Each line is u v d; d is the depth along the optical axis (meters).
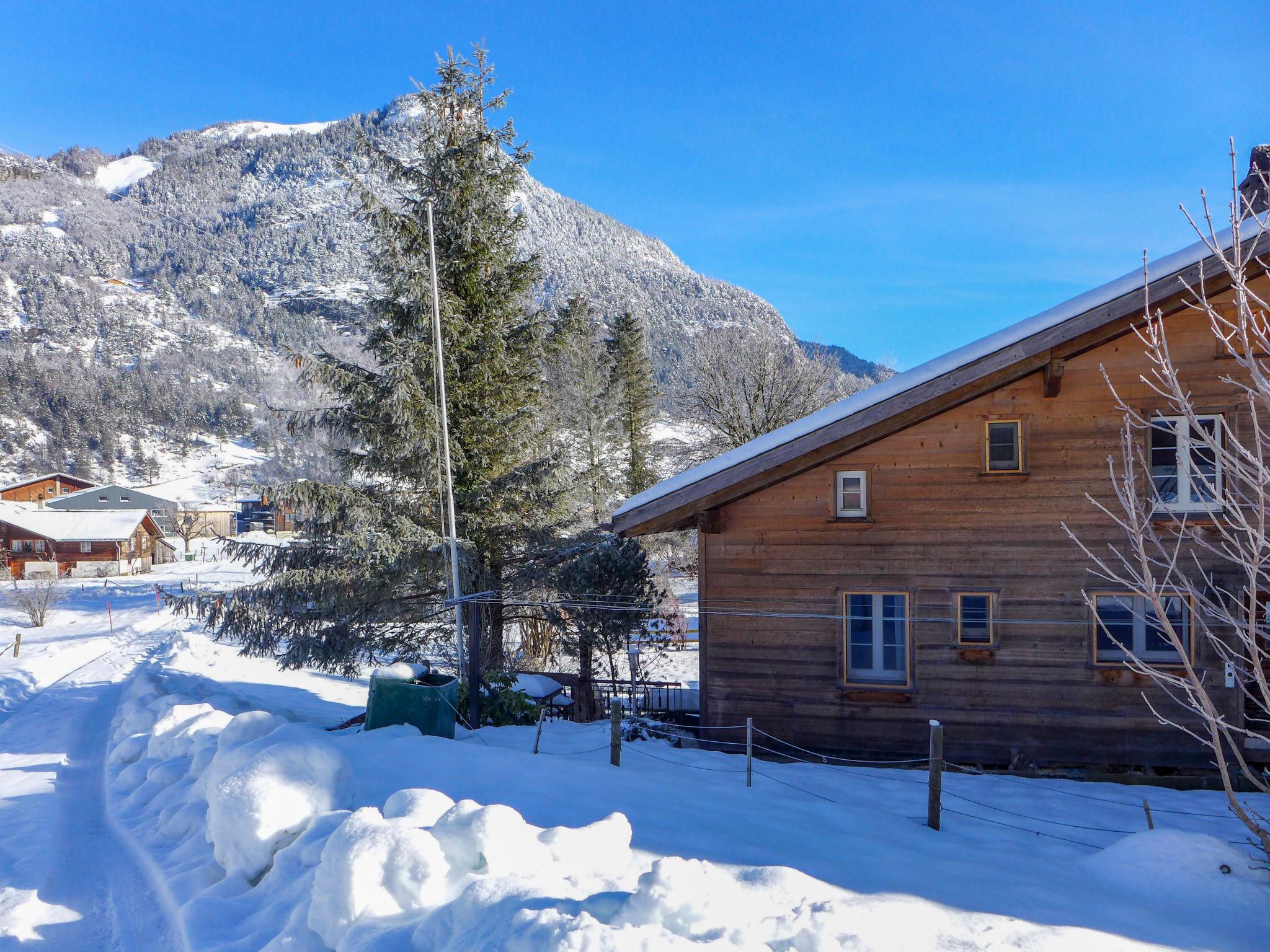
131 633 33.41
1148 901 6.65
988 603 12.13
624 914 4.50
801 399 35.69
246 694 18.70
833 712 12.46
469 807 5.80
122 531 71.19
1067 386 11.95
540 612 19.84
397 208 19.75
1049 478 11.98
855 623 12.58
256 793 6.61
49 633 35.53
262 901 5.94
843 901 5.50
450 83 19.53
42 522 71.12
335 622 17.80
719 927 4.41
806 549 12.60
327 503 17.61
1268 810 9.95
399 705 11.74
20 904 6.27
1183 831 7.62
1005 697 12.01
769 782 10.38
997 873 7.00
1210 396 11.51
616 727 10.43
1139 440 11.71
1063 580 11.91
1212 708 6.57
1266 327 6.23
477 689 13.48
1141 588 6.75
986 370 11.52
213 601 17.36
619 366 42.69
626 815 7.68
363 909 4.99
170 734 10.65
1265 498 6.73
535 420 19.78
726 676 12.79
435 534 17.64
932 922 5.46
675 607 26.11
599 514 28.19
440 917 4.62
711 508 12.76
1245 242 10.49
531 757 9.78
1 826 8.48
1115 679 11.73
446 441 16.27
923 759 12.09
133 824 8.42
